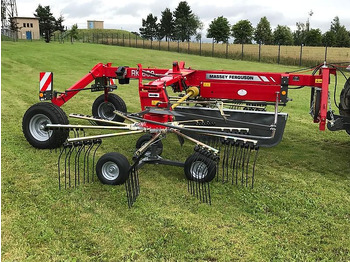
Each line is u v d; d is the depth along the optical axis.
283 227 3.67
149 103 5.37
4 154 5.53
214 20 61.16
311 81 5.49
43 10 61.28
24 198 4.13
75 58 24.34
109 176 4.57
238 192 4.44
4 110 8.81
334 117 5.43
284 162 5.69
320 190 4.60
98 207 3.97
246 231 3.57
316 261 3.14
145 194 4.32
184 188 4.52
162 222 3.69
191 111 6.30
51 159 5.41
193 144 6.54
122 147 6.19
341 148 6.53
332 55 32.31
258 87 5.71
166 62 26.17
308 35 57.75
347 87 5.58
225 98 5.98
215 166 4.49
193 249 3.25
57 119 5.68
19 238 3.36
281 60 29.84
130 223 3.66
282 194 4.45
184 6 85.44
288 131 7.75
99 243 3.31
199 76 6.07
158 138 4.88
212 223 3.70
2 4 55.22
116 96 7.69
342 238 3.48
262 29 66.69
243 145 4.38
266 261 3.12
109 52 30.25
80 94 11.80
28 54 24.64
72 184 4.54
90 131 7.29
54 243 3.30
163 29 89.50
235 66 25.39
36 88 12.63
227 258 3.14
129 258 3.12
